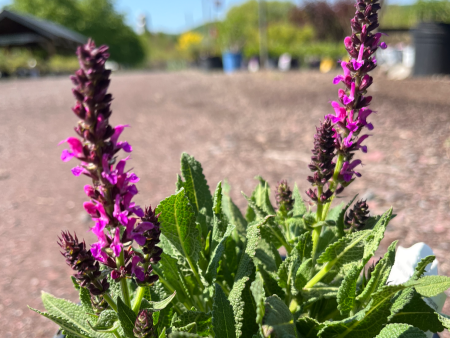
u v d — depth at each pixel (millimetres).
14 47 47219
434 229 3910
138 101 13867
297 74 21391
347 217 1818
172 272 1772
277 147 7133
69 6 64188
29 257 4086
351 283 1485
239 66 31938
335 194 1732
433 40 14508
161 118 10523
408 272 1924
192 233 1598
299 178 5531
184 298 1807
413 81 13750
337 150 1662
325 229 2066
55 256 4098
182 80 22438
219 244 1612
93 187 1089
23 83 24531
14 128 10250
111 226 1110
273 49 31422
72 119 11344
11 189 6082
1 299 3406
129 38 67812
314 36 39750
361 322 1454
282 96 12641
